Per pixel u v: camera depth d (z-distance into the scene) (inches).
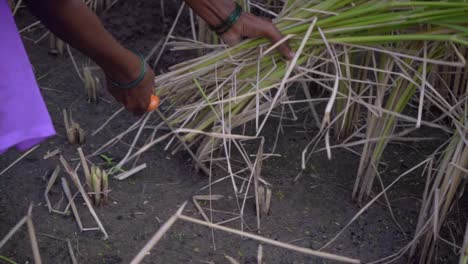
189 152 86.7
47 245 77.9
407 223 83.9
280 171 91.3
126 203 84.6
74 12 62.0
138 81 71.0
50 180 85.8
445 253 79.7
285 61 79.2
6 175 88.0
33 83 60.2
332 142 96.7
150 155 92.4
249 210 84.7
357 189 86.9
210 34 98.9
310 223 83.2
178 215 61.8
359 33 76.9
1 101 58.8
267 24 76.9
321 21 76.5
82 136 93.8
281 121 95.5
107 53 66.6
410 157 95.0
